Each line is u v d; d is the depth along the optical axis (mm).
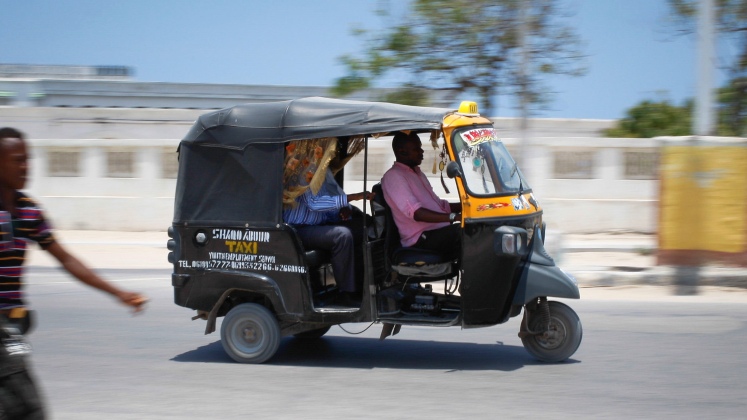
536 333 6547
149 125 23969
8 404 3693
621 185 15992
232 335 6805
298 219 6648
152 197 17219
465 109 6625
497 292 6289
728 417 5148
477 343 7512
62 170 17562
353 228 6922
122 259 13617
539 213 6762
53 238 4020
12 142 3846
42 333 8078
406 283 6793
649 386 5895
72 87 29281
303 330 6789
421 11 15805
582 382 6020
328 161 6578
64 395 5816
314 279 6809
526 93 12711
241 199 6680
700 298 9750
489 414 5215
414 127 6250
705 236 10250
